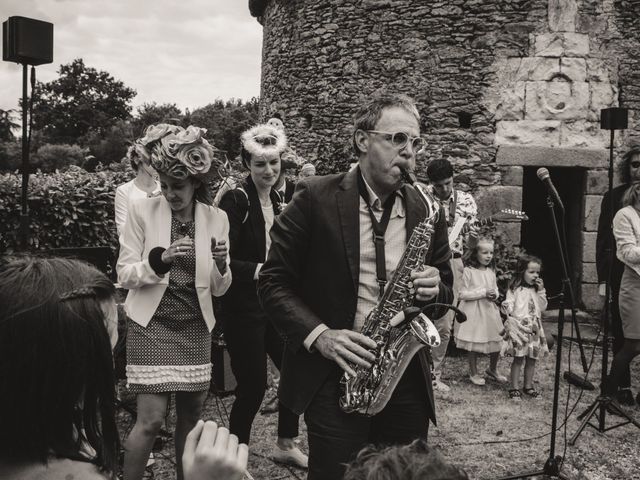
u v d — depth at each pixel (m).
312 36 9.07
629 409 4.81
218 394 4.58
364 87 8.55
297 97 9.29
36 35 4.11
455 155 8.12
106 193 6.42
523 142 8.02
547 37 7.96
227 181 3.82
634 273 4.46
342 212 2.20
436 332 2.07
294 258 2.24
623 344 4.91
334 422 2.12
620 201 4.73
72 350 0.94
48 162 37.06
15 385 0.93
